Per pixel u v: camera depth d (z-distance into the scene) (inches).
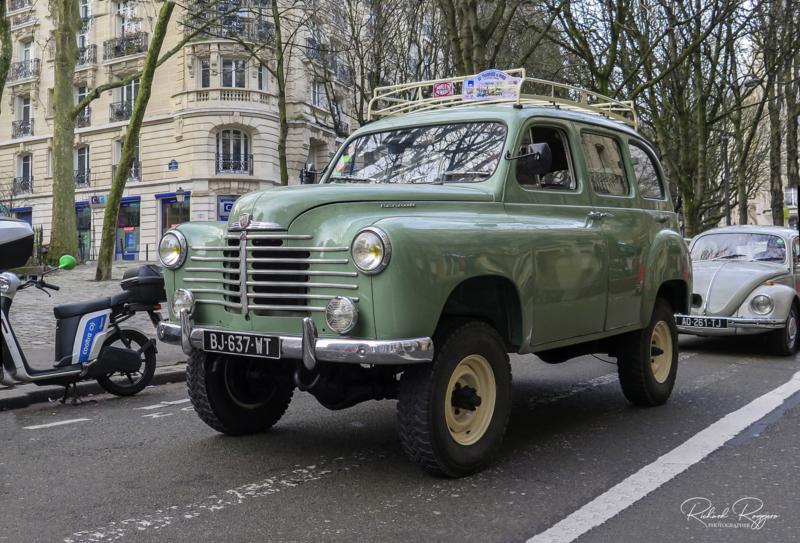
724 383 293.4
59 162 938.1
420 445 161.0
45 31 1756.9
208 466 180.9
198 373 198.8
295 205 164.2
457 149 201.6
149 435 213.8
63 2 920.9
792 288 383.9
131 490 163.2
